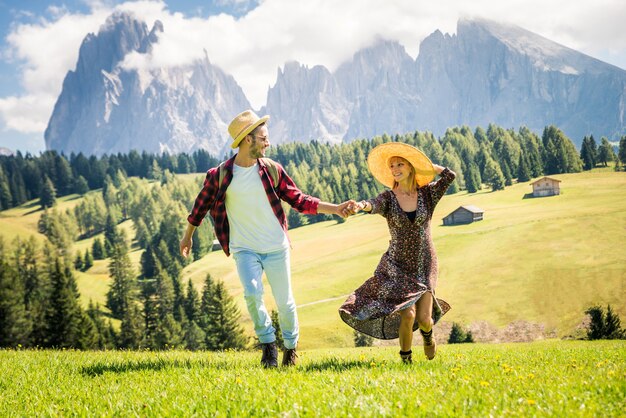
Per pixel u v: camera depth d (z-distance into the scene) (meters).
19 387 5.43
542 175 194.25
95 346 61.03
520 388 4.34
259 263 6.66
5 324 67.19
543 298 80.38
